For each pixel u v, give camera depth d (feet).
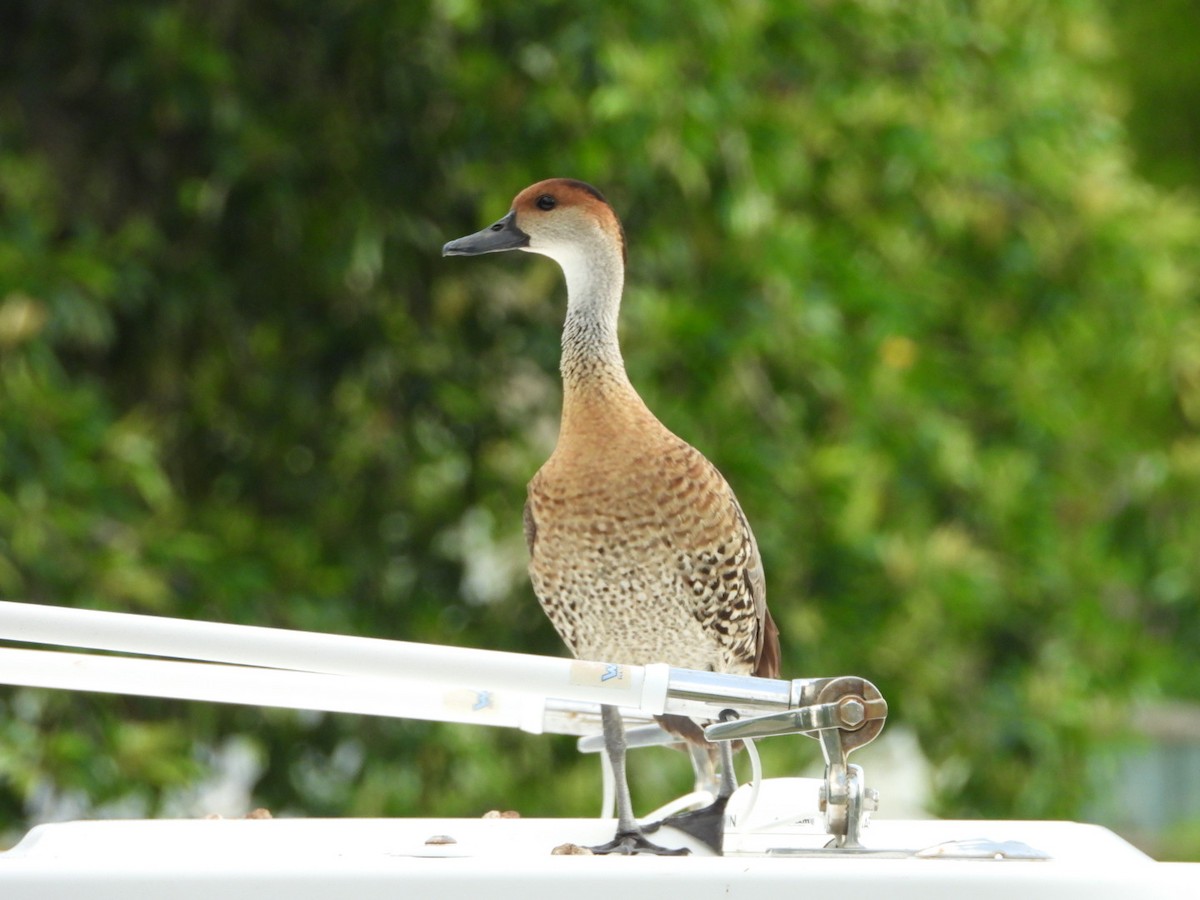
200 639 12.54
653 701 13.14
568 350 20.13
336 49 34.30
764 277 34.94
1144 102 80.69
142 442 30.96
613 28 32.81
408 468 36.52
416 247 35.42
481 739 35.24
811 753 38.06
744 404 35.42
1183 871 11.73
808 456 35.88
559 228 20.48
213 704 34.47
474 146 33.53
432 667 12.78
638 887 11.51
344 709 14.85
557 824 16.70
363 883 11.61
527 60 33.65
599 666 13.10
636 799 35.37
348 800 34.73
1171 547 42.88
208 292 33.71
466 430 36.70
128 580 30.32
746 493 34.19
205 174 33.94
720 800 15.66
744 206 33.60
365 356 35.27
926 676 37.14
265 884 11.63
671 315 33.53
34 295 29.55
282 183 33.06
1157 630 47.47
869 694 13.43
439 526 37.27
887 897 11.51
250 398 35.70
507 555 38.17
